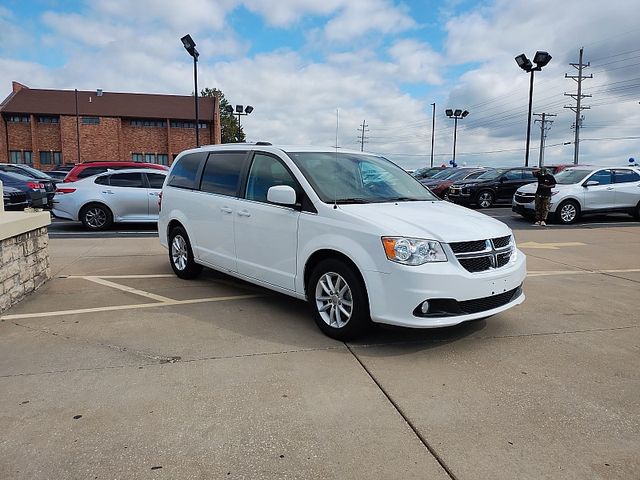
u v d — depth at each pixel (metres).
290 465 2.58
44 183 14.38
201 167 6.31
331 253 4.38
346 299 4.26
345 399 3.28
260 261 5.13
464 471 2.54
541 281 6.82
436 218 4.29
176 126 52.03
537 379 3.62
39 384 3.43
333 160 5.18
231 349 4.11
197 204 6.09
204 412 3.09
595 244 10.30
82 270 7.21
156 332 4.50
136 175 12.01
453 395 3.35
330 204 4.43
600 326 4.83
